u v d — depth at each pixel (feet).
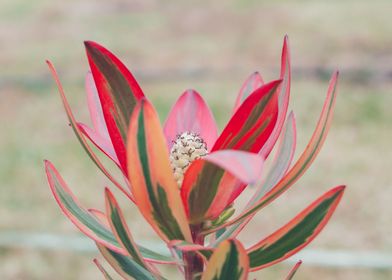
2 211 25.25
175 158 4.45
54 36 52.95
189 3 58.34
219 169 4.00
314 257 20.48
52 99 38.68
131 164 3.65
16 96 39.65
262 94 3.80
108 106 4.35
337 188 3.98
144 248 4.61
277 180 4.73
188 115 5.27
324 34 46.52
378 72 38.63
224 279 3.73
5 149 31.94
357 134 30.78
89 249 21.83
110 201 3.95
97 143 4.58
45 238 22.34
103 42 50.70
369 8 51.08
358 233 22.43
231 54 45.70
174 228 3.93
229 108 35.63
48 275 20.77
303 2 54.90
